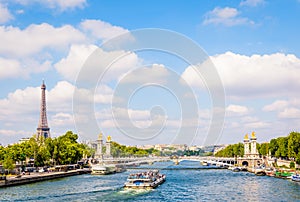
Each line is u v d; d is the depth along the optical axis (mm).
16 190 170125
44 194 159000
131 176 196125
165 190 183125
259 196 165000
